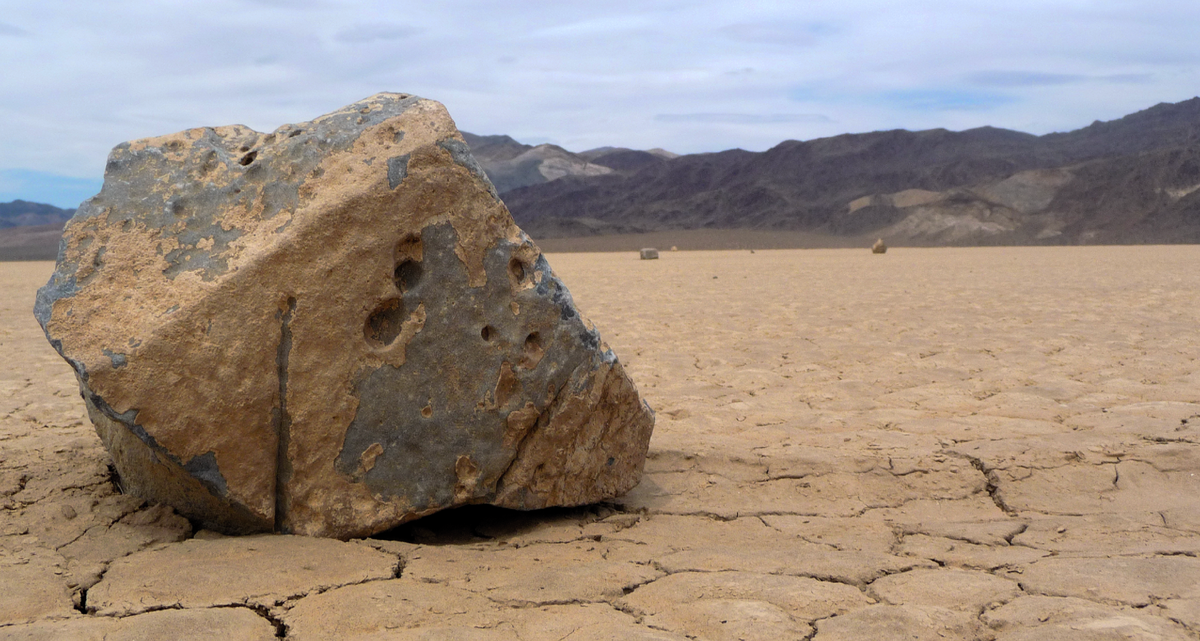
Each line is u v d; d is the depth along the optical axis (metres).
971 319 10.48
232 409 3.18
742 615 2.61
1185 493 4.12
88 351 3.04
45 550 3.14
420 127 3.49
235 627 2.53
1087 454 4.46
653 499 4.23
